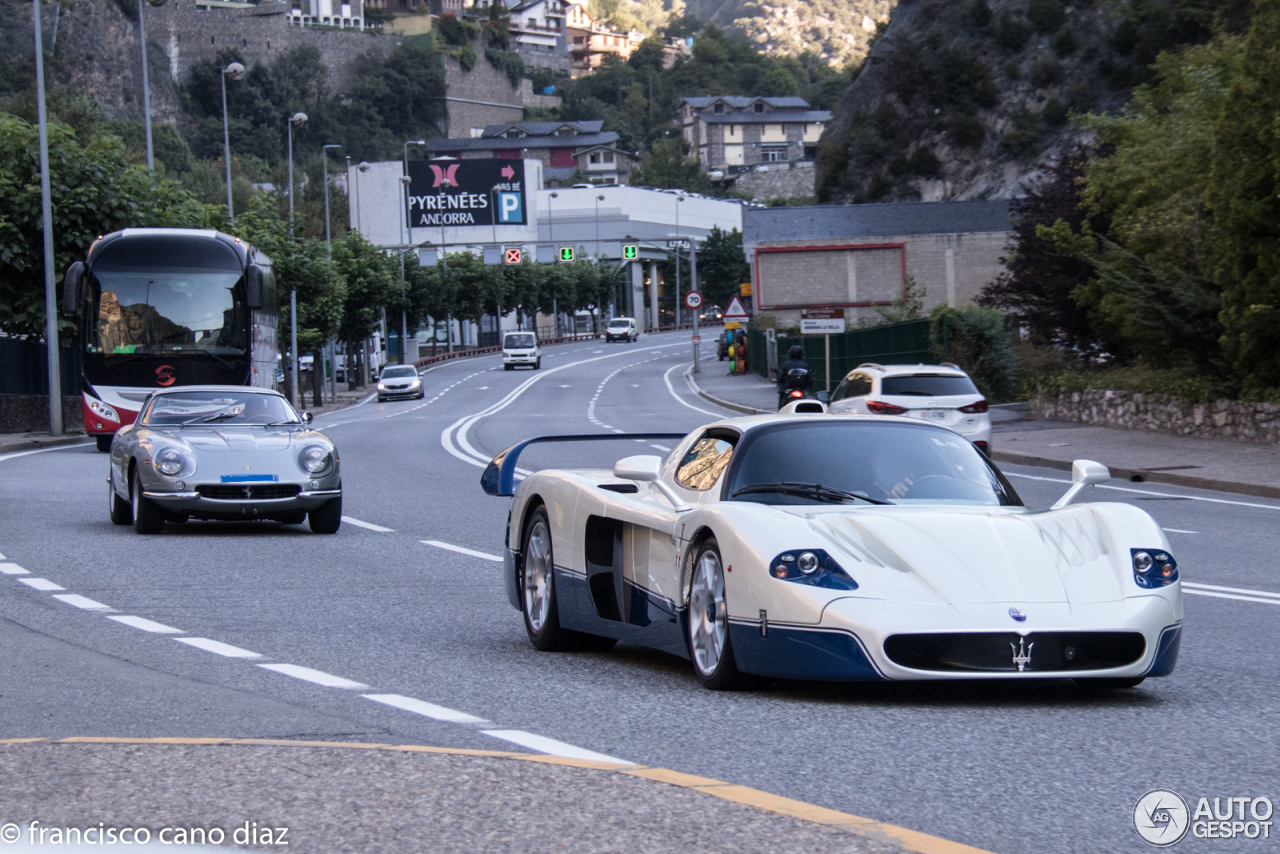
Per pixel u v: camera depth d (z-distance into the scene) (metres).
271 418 17.19
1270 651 8.98
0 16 181.38
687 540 7.62
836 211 85.88
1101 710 6.93
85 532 16.20
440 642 9.38
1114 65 105.31
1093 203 35.28
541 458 29.14
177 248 31.38
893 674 6.55
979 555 6.96
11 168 39.84
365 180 167.50
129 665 8.38
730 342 79.38
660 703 7.12
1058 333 41.88
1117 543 7.21
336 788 5.07
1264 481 21.44
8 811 4.79
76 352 46.81
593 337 163.50
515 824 4.60
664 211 177.75
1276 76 24.38
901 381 25.45
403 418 51.91
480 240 165.88
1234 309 26.03
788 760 5.80
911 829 4.77
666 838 4.43
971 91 110.19
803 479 7.82
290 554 14.41
